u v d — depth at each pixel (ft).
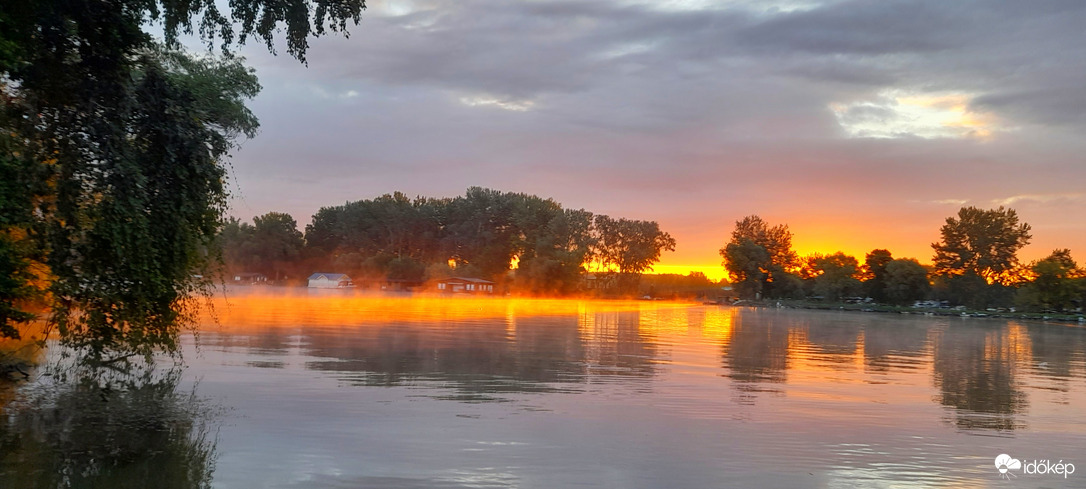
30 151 53.16
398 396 71.41
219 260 66.80
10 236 56.80
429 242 644.69
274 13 58.44
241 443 51.16
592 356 117.91
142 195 55.16
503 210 621.72
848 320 322.34
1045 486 46.65
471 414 63.36
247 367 88.63
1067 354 160.04
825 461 50.75
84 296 58.03
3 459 45.57
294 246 629.92
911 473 48.55
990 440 59.26
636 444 53.93
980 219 495.00
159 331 63.72
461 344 131.95
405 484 42.80
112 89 54.34
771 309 462.60
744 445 54.65
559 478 44.83
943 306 488.44
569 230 567.59
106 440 50.80
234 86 106.52
